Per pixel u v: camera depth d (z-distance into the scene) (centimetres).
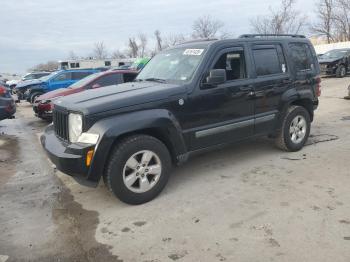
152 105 448
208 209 427
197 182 512
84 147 409
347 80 1944
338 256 324
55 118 485
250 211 416
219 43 519
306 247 340
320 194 452
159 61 581
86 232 391
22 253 357
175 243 358
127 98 438
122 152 426
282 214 404
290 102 604
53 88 1659
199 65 495
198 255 337
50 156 453
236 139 541
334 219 388
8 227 412
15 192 518
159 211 428
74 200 478
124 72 1104
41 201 482
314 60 660
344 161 573
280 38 604
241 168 561
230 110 523
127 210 436
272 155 617
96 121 417
